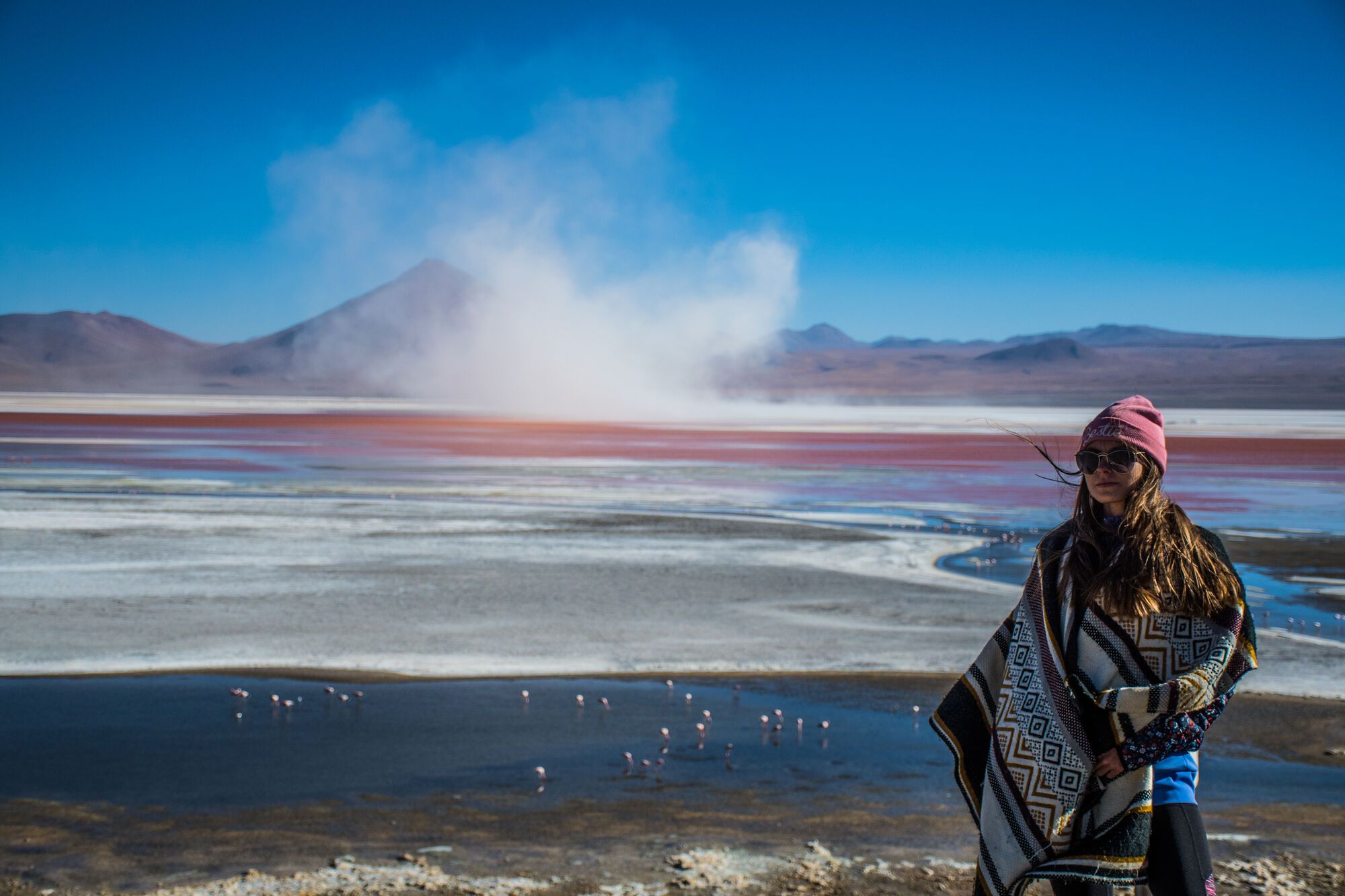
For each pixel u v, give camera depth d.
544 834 4.82
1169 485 28.06
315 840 4.73
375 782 5.59
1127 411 2.73
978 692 2.84
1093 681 2.65
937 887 4.24
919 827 4.95
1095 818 2.61
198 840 4.71
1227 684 2.64
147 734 6.42
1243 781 5.75
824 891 4.18
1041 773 2.61
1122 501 2.72
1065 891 2.67
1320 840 4.81
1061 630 2.70
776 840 4.77
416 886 4.21
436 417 86.94
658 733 6.55
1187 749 2.56
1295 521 19.77
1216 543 2.70
